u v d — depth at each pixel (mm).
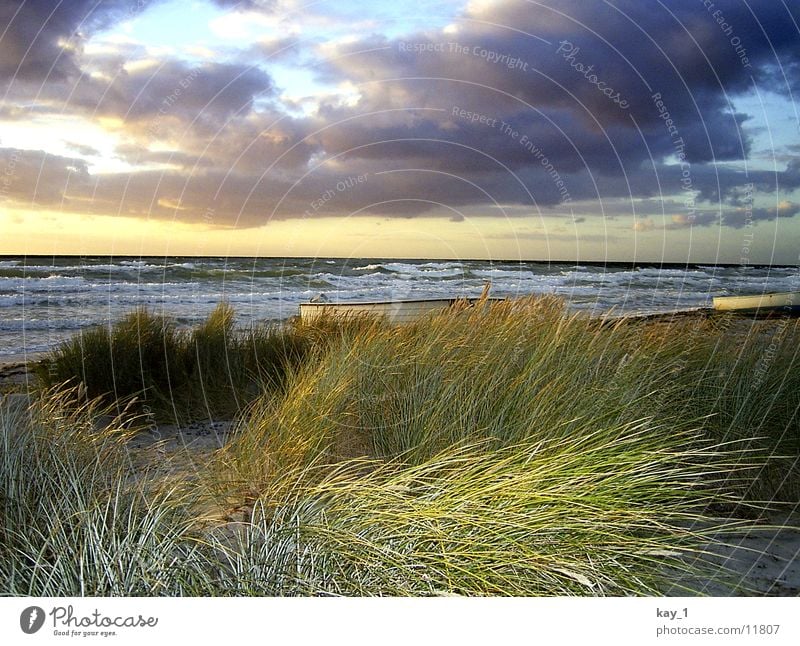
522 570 2797
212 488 3836
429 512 2787
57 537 2744
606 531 2934
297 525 2842
